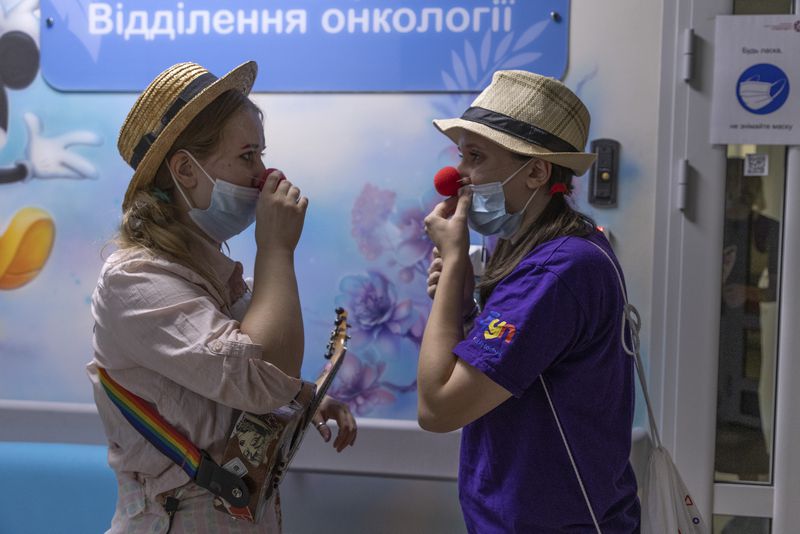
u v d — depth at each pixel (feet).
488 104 4.41
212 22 7.09
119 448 4.05
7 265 7.38
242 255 7.19
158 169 4.09
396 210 7.03
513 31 6.79
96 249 7.32
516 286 4.06
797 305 6.66
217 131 3.98
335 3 6.97
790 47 6.49
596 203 6.78
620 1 6.68
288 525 7.03
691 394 6.77
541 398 4.13
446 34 6.87
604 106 6.74
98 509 7.10
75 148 7.30
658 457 4.69
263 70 7.07
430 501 6.88
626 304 4.35
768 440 6.86
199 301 3.76
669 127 6.67
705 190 6.66
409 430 6.93
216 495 3.77
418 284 7.04
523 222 4.50
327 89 7.02
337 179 7.08
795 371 6.70
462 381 3.96
